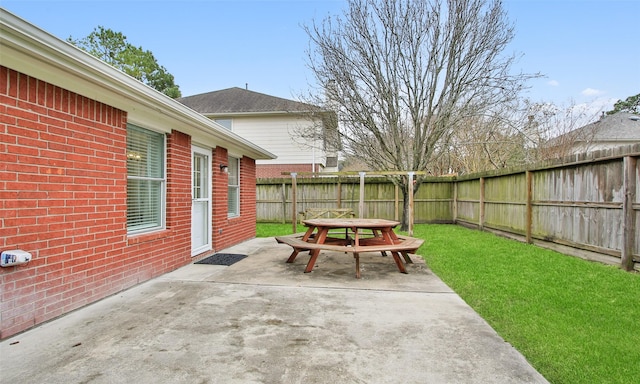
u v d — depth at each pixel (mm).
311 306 3475
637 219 4629
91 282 3512
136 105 3965
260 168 16250
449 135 10406
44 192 2990
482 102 9875
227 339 2670
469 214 10617
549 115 13672
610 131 18781
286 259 5988
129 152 4352
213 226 6594
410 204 8555
